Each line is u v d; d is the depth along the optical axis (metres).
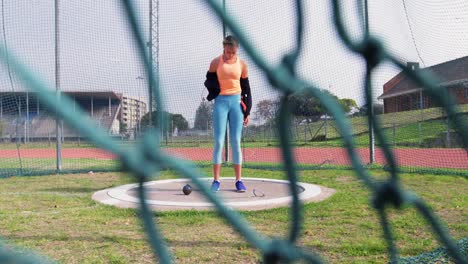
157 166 0.71
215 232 4.14
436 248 3.47
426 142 15.93
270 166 10.98
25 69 0.59
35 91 0.59
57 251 3.51
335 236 3.96
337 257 3.35
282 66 0.78
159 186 6.88
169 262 0.75
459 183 7.65
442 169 10.38
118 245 3.70
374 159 10.36
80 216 4.90
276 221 4.58
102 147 0.65
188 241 3.80
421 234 3.99
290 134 0.78
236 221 0.82
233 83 5.99
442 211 5.12
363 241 3.76
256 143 18.77
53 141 20.27
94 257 3.36
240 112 6.11
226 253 3.46
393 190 0.87
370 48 0.82
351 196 6.13
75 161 13.93
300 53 0.79
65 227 4.36
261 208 5.11
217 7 0.74
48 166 12.26
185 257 3.35
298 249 0.83
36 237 3.94
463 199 5.89
